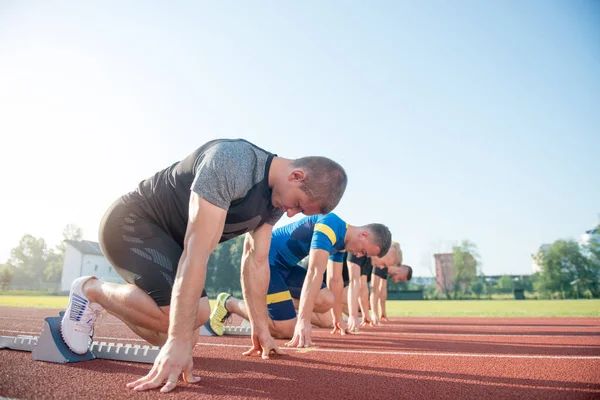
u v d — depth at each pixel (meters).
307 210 2.24
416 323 7.98
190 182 2.30
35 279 46.16
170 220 2.45
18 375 2.03
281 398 1.70
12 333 4.33
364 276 6.97
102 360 2.55
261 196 2.22
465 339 4.42
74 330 2.45
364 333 5.23
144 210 2.44
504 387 1.94
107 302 2.50
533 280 59.78
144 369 2.28
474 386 1.96
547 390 1.88
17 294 38.16
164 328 2.48
